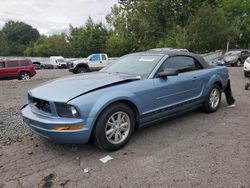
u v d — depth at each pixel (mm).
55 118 3668
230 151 3939
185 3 35438
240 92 8789
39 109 3980
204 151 3957
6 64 16766
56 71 28734
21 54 99312
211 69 5961
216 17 28469
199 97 5539
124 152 3982
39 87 4281
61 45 77375
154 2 36062
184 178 3211
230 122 5359
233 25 31406
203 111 6035
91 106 3641
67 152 4016
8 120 5730
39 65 39000
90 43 57531
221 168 3428
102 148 3889
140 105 4242
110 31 57750
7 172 3453
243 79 12516
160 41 35719
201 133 4738
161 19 37531
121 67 5125
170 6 36188
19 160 3785
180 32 30578
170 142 4336
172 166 3510
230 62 22219
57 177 3312
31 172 3445
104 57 20969
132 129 4211
